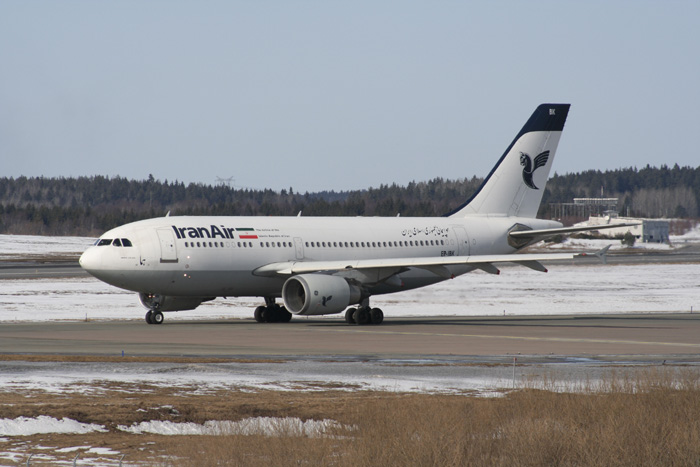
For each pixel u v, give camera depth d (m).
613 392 57.91
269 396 58.84
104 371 69.06
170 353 82.81
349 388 62.59
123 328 116.00
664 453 44.31
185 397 58.00
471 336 107.94
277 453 42.62
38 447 44.69
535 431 45.59
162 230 127.75
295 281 130.62
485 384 65.19
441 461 42.19
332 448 44.56
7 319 133.00
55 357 77.06
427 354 85.50
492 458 43.19
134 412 52.12
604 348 93.69
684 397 55.41
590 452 44.25
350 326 126.50
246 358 79.19
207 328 117.94
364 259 143.50
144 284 125.94
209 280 130.00
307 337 104.19
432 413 49.22
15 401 55.00
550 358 83.19
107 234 126.94
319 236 140.88
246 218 138.00
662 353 89.00
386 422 47.62
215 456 42.53
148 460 42.50
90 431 48.25
